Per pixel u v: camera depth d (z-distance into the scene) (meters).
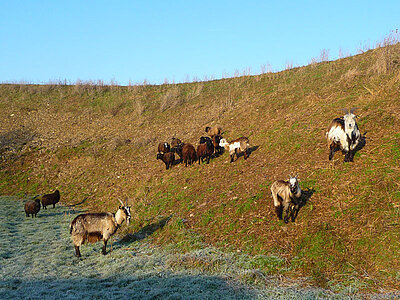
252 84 27.06
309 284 6.61
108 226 9.22
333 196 8.99
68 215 14.32
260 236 8.45
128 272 7.75
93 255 9.31
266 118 17.86
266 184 10.87
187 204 11.66
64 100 31.80
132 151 20.69
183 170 15.30
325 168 10.39
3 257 9.02
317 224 8.14
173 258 8.26
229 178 12.62
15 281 7.31
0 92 33.66
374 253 6.99
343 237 7.58
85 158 21.06
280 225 8.59
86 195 17.16
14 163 21.70
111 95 32.12
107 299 6.20
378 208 8.00
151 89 32.78
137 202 13.46
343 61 24.30
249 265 7.48
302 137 13.34
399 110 11.86
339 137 10.01
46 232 11.66
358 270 6.75
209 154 14.84
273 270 7.23
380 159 9.70
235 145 13.88
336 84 18.58
